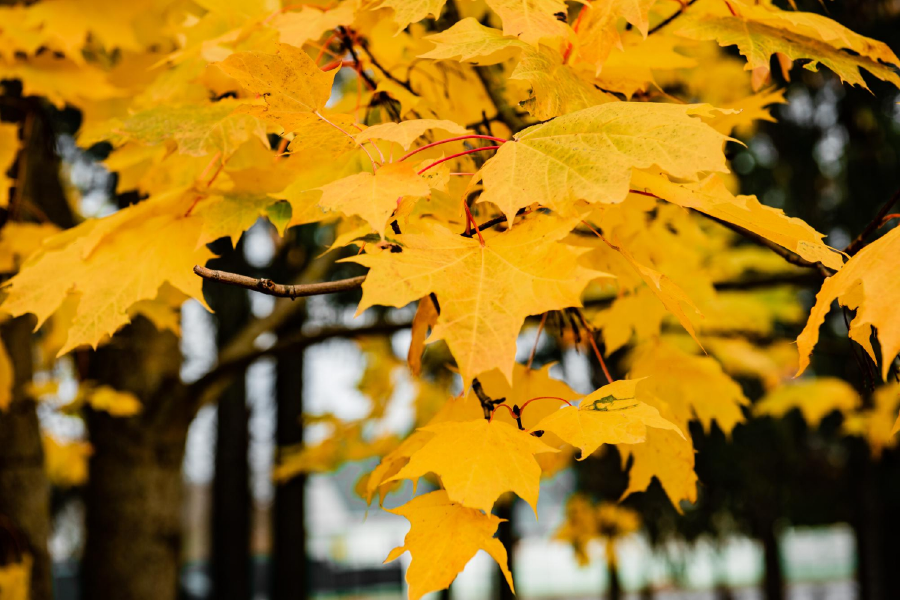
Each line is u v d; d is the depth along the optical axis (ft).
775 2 8.52
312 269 15.49
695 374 7.63
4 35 8.82
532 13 4.74
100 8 9.22
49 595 12.86
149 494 15.40
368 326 13.34
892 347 3.45
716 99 11.80
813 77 19.80
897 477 28.43
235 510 32.91
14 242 9.12
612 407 4.17
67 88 9.09
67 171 19.13
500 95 6.40
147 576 15.30
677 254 8.05
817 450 29.04
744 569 70.28
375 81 6.57
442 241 3.95
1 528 12.44
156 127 5.56
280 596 27.63
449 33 4.78
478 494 3.66
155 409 15.29
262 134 5.55
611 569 29.63
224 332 23.06
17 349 12.80
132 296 5.52
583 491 26.73
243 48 6.29
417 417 15.84
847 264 4.00
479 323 3.50
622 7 4.79
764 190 21.03
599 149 3.86
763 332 16.26
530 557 79.25
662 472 6.33
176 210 5.82
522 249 3.82
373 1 5.40
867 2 18.53
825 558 82.28
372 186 3.89
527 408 5.71
